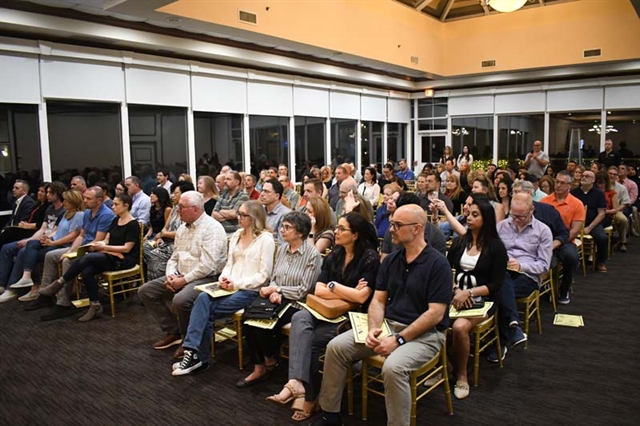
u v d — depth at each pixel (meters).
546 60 10.83
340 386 2.56
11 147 6.28
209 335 3.31
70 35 6.41
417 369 2.47
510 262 3.39
